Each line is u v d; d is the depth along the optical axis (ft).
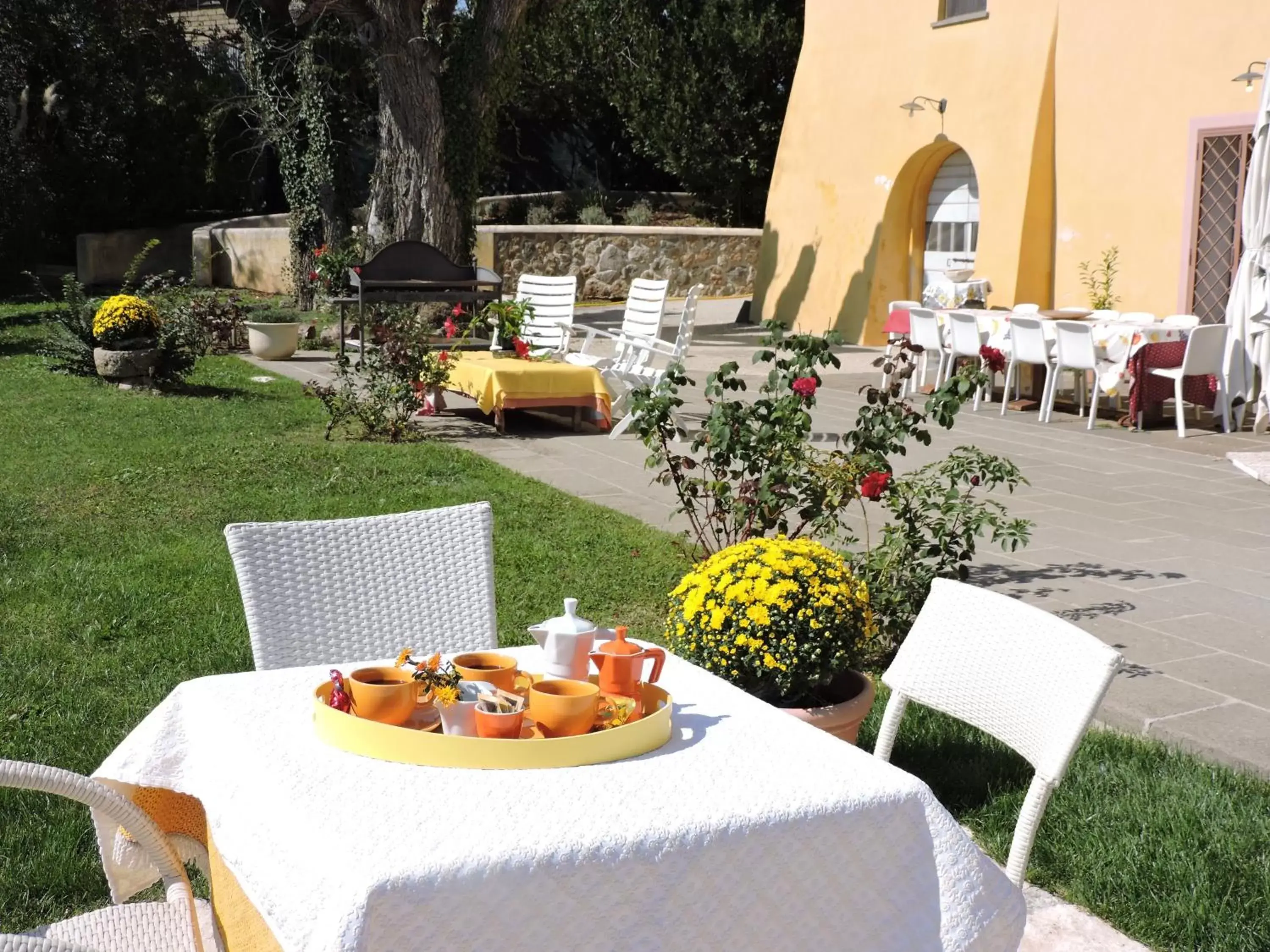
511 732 6.15
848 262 54.95
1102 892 9.34
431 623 9.60
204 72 83.05
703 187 80.84
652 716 6.29
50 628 15.35
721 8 77.41
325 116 58.95
